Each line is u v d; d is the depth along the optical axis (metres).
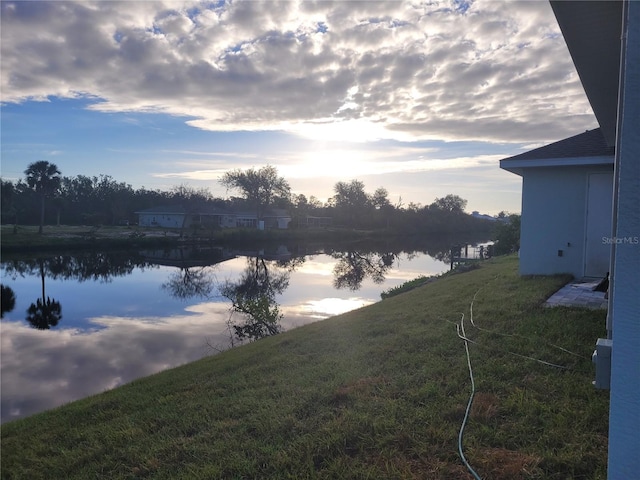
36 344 14.10
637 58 1.55
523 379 4.10
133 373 11.34
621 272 1.58
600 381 2.03
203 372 6.70
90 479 3.76
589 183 9.24
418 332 6.16
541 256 9.77
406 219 84.44
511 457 2.96
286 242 61.53
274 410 4.28
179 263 36.94
